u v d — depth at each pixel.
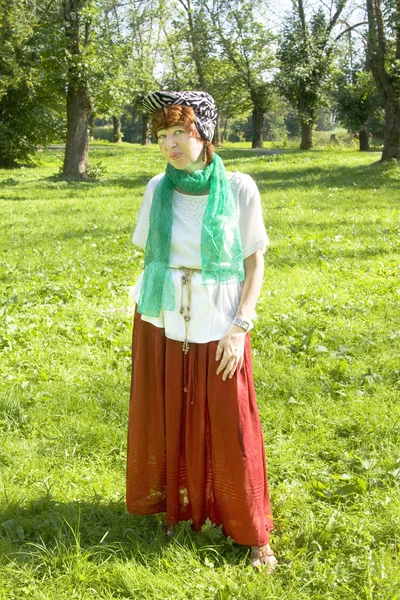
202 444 2.98
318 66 36.28
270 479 3.72
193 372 2.92
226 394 2.89
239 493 2.94
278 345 5.69
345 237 10.48
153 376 3.02
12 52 24.16
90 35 21.66
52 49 20.95
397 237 10.38
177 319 2.91
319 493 3.52
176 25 41.12
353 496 3.52
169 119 2.73
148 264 2.93
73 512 3.37
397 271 8.25
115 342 5.82
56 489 3.63
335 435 4.24
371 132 41.69
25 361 5.42
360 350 5.60
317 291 7.36
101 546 3.09
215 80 41.41
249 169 22.44
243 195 2.92
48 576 2.96
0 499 3.49
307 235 10.64
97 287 7.67
